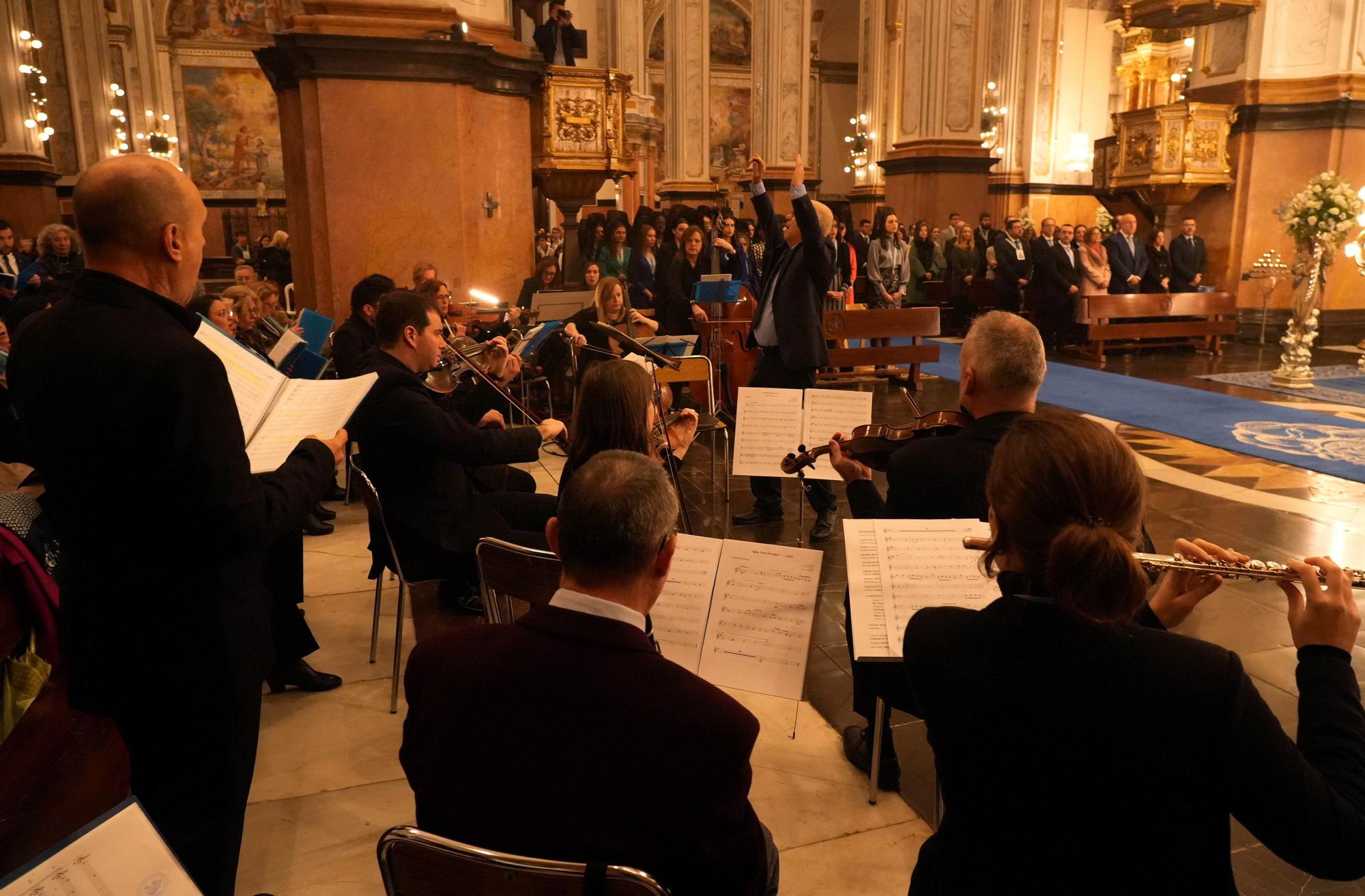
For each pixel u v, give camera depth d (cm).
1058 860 118
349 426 369
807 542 517
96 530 188
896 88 2433
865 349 951
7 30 1603
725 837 133
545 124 902
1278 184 1320
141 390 179
